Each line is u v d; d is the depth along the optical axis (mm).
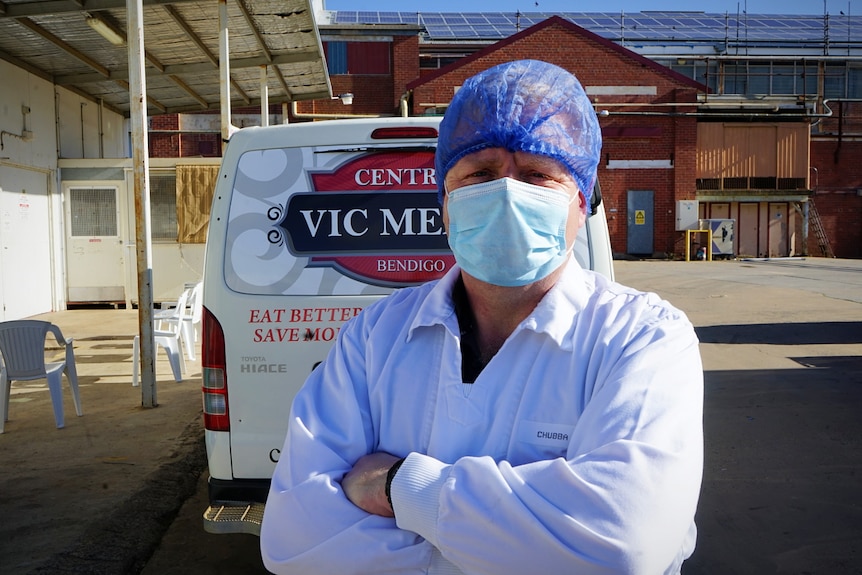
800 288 15961
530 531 1128
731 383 7426
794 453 5262
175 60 11445
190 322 9039
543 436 1312
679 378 1247
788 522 4113
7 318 11133
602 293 1425
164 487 4777
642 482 1127
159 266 12836
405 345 1477
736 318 11711
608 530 1104
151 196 12836
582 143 1432
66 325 11281
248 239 3406
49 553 3768
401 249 3422
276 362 3344
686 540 1304
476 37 30812
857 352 8883
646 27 34000
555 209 1386
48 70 12203
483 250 1378
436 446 1361
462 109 1418
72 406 6836
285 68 12328
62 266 12781
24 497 4555
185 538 4152
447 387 1386
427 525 1205
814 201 29531
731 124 27891
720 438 5629
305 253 3406
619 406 1209
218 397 3346
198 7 9133
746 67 30109
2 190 10977
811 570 3561
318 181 3439
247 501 3311
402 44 28875
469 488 1183
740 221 28453
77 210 12828
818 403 6598
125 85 13469
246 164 3445
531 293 1449
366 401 1482
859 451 5281
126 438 5824
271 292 3373
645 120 26891
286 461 1426
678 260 26703
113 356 9180
